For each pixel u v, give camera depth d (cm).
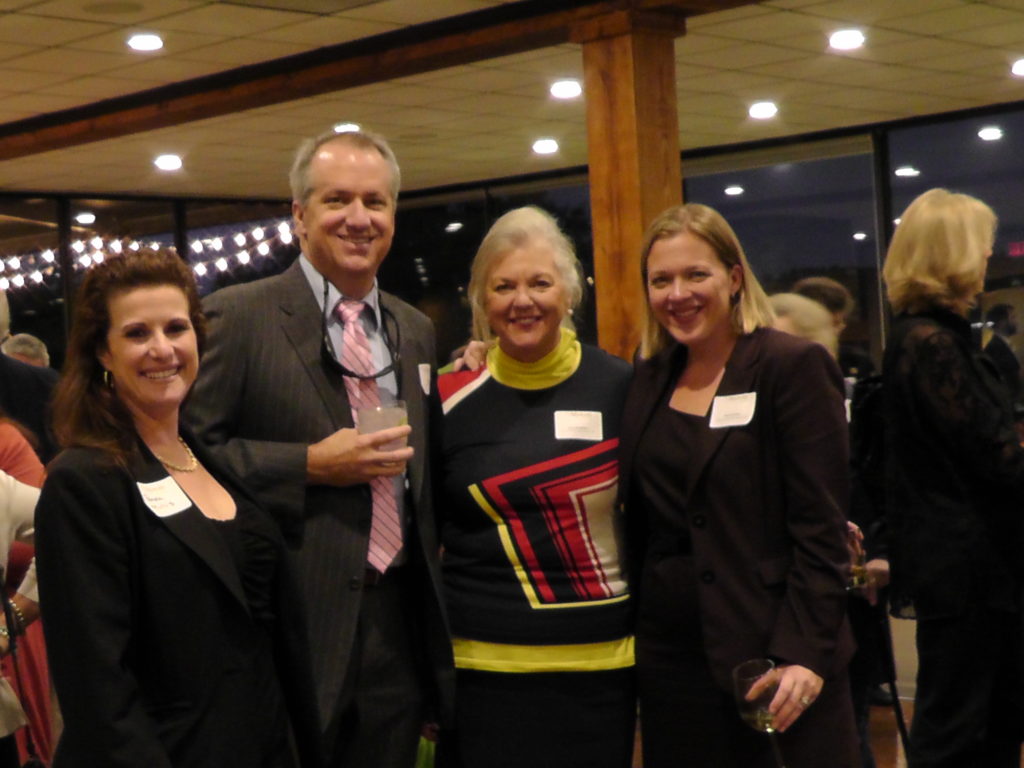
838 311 468
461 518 273
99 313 205
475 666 267
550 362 274
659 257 260
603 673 267
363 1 625
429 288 1311
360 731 253
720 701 254
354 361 261
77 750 189
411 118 898
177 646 198
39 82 774
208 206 1264
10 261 1152
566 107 881
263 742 209
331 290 262
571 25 627
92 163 1017
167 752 196
